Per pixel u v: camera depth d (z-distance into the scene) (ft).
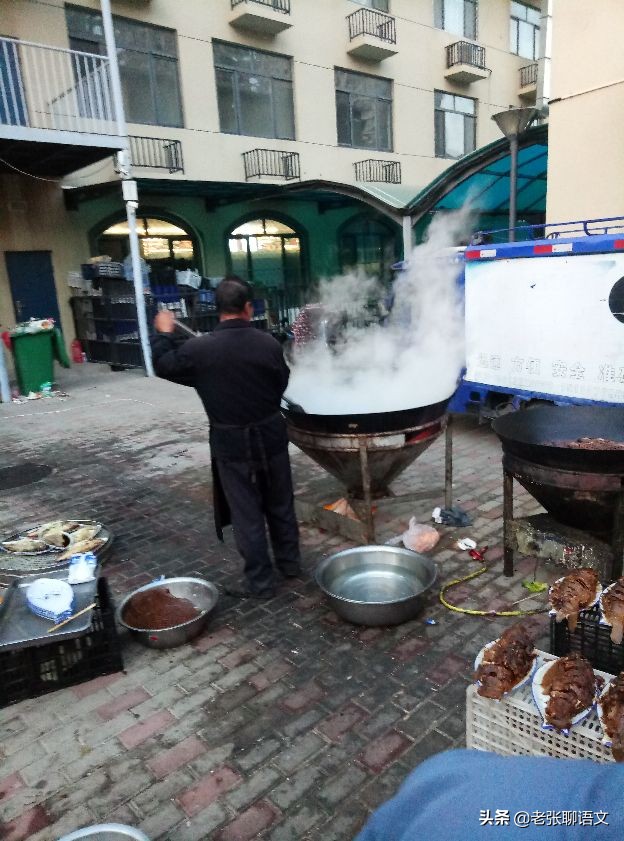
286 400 12.82
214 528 14.16
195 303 42.73
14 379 33.86
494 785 2.29
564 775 2.28
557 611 7.33
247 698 8.34
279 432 10.61
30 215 39.19
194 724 7.90
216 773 7.07
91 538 13.02
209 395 10.07
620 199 22.44
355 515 13.48
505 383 17.16
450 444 13.43
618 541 9.61
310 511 13.80
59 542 12.77
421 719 7.75
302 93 50.67
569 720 5.35
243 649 9.47
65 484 17.88
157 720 8.02
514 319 16.55
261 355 9.93
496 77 64.39
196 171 45.65
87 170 40.78
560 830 2.04
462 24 60.64
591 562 9.86
